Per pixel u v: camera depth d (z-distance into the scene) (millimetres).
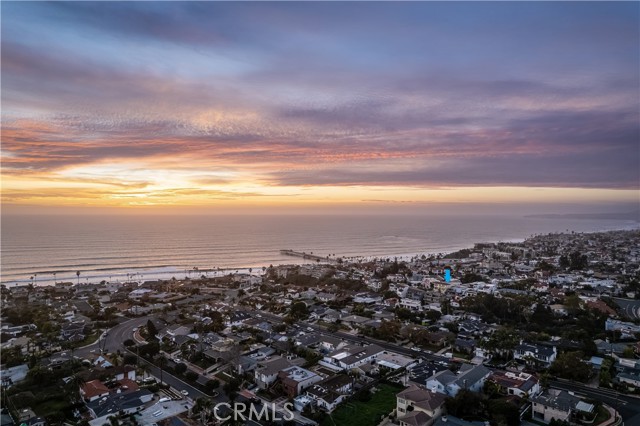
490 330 139625
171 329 143875
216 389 96938
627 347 114688
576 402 79750
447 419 76625
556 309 169625
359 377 101125
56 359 113750
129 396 89188
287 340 129750
